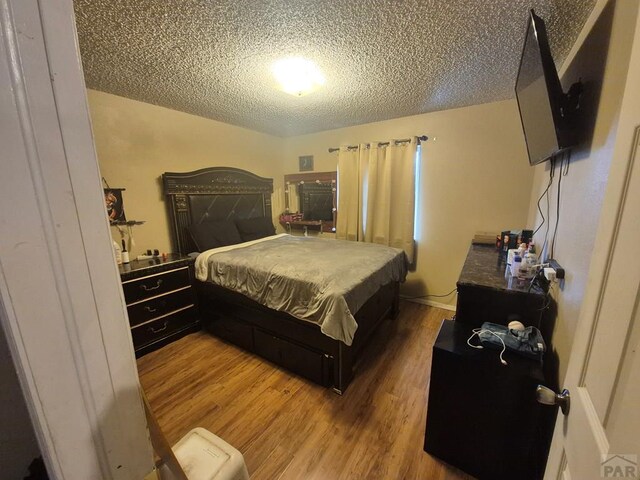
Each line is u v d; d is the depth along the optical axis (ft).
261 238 11.50
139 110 8.50
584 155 3.67
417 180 10.52
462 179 9.62
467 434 4.17
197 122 10.09
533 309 4.52
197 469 2.74
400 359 7.25
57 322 1.24
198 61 5.85
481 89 7.65
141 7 4.08
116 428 1.49
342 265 7.06
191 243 9.70
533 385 3.62
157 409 5.63
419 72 6.52
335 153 12.44
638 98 1.72
